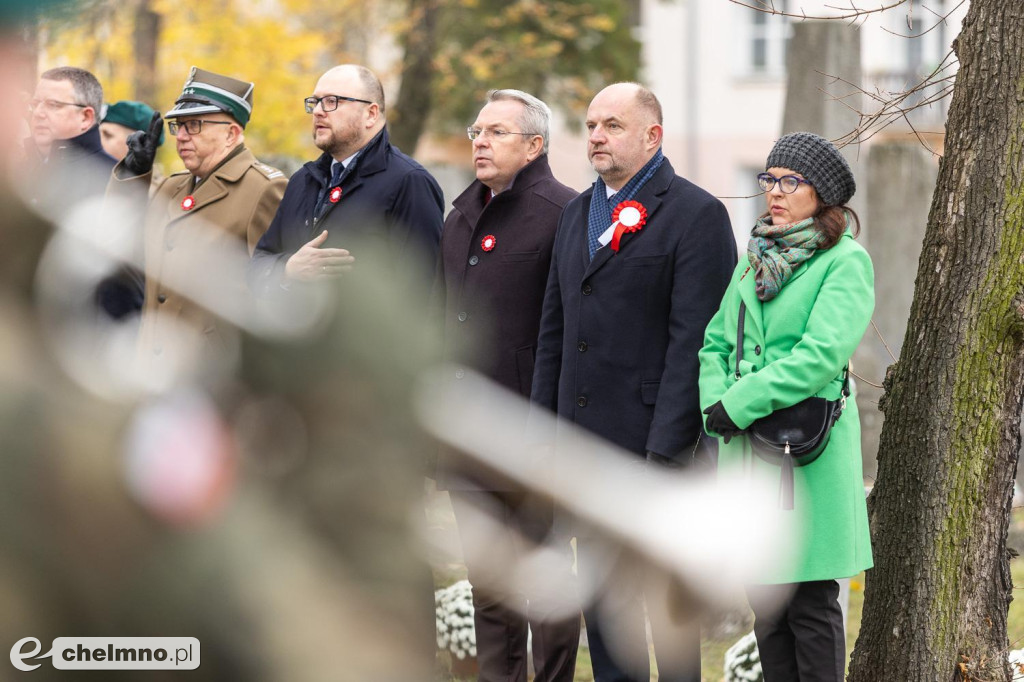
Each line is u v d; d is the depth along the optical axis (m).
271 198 13.64
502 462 1.58
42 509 1.17
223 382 1.30
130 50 43.59
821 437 9.80
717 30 69.19
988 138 10.44
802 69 24.78
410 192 12.60
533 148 12.62
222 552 1.20
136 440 1.22
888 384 11.12
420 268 1.44
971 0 10.59
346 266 1.40
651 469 1.66
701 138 69.94
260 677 1.18
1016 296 10.42
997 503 10.71
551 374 11.84
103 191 1.45
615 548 1.58
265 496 1.25
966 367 10.57
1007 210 10.40
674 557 1.56
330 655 1.20
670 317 11.25
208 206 13.59
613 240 11.34
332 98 12.60
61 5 1.26
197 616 1.18
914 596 10.72
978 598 10.72
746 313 10.47
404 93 47.31
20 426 1.19
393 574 1.27
